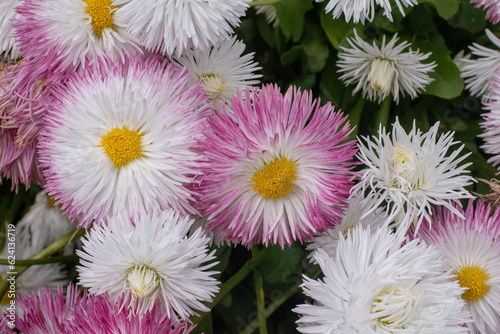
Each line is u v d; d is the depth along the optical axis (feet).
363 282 1.11
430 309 1.13
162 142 1.16
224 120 1.14
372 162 1.18
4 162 1.29
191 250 1.14
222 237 1.21
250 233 1.16
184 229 1.15
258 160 1.15
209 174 1.15
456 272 1.21
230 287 1.26
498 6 1.25
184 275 1.15
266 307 1.32
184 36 1.19
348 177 1.16
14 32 1.23
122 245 1.13
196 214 1.20
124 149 1.17
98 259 1.14
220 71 1.26
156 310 1.14
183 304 1.16
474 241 1.20
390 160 1.18
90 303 1.17
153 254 1.13
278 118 1.14
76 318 1.15
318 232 1.21
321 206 1.16
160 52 1.23
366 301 1.10
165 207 1.17
